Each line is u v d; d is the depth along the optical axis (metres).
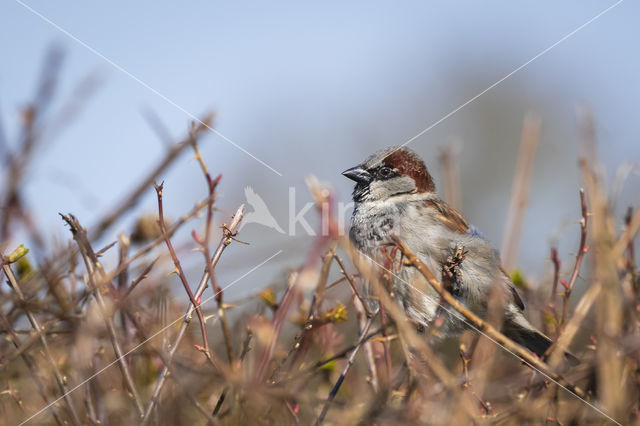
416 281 7.41
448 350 8.41
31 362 5.35
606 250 5.70
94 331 5.27
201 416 5.58
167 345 5.45
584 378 5.66
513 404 5.60
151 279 5.78
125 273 5.80
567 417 5.80
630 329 5.93
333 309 5.55
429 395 5.11
